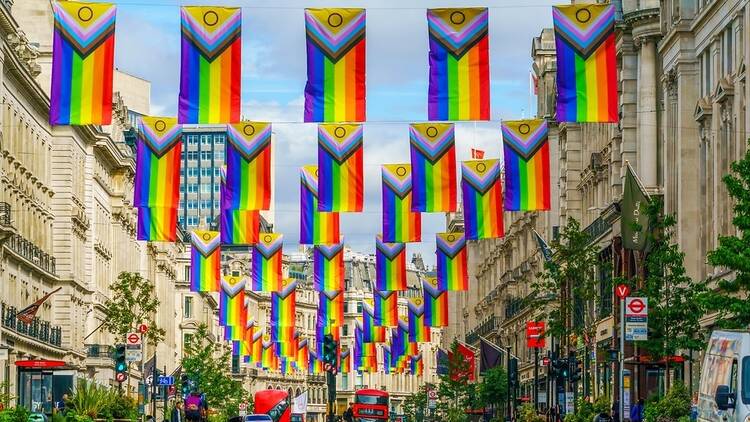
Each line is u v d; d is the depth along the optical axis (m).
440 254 82.38
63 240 110.44
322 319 94.50
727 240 46.94
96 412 66.44
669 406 56.91
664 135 77.69
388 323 104.12
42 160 105.69
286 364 173.12
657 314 58.25
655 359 62.88
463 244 82.19
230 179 56.84
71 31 46.97
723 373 39.59
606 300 90.31
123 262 139.88
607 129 93.94
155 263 165.38
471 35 46.72
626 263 82.56
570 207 107.50
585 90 46.97
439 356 167.00
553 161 118.88
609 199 93.19
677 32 73.25
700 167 71.44
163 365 168.75
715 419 39.97
